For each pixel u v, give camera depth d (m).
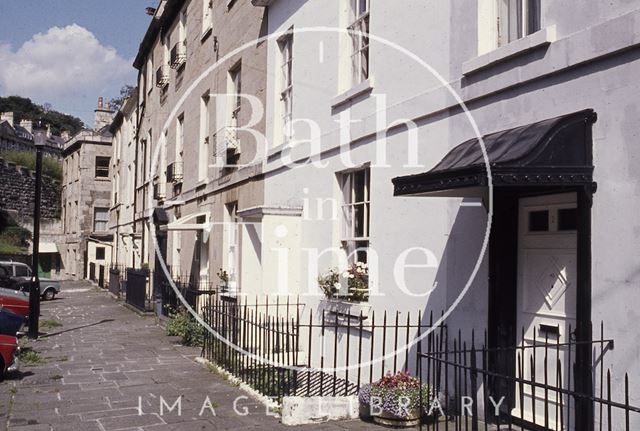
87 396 7.75
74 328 15.12
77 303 23.22
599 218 4.99
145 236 23.73
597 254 4.98
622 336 4.75
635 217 4.71
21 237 41.69
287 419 6.45
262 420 6.59
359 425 6.33
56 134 82.06
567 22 5.40
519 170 4.83
